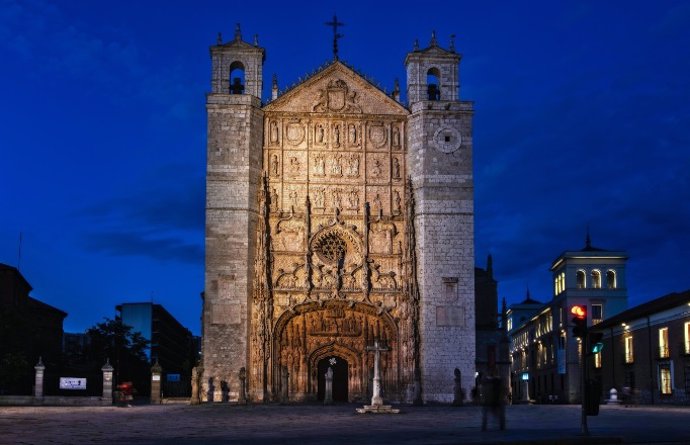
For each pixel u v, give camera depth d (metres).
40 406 67.06
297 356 73.81
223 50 77.12
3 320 80.94
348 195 76.38
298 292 74.31
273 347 73.19
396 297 75.06
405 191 76.62
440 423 38.25
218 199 73.75
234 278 72.69
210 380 71.12
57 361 109.69
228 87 76.69
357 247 75.62
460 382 70.00
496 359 85.50
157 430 33.97
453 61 78.69
